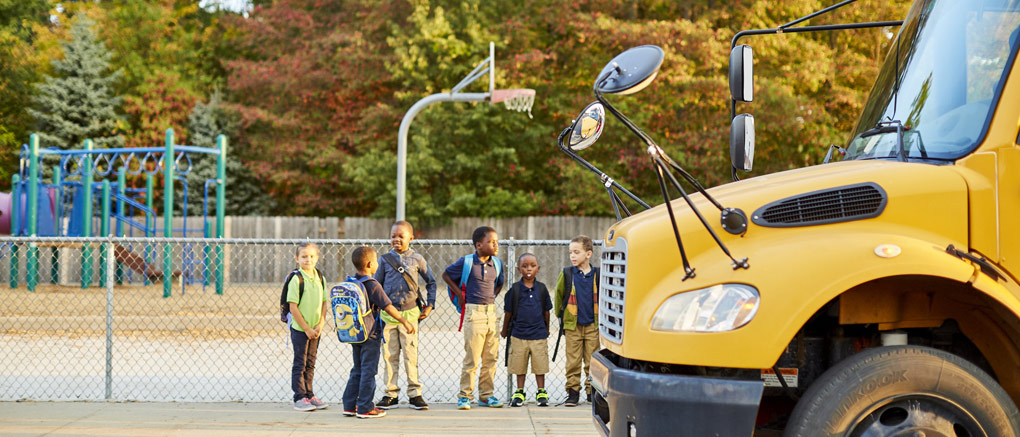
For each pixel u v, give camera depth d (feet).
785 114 77.82
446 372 32.78
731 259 12.19
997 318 12.86
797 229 12.35
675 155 81.51
